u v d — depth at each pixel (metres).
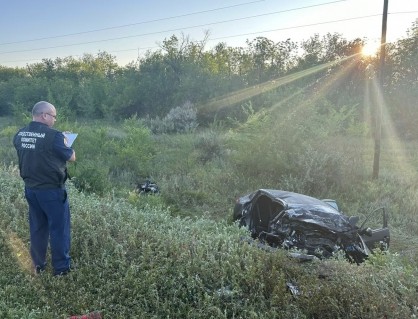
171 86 36.47
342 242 6.39
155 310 4.56
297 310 4.41
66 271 5.21
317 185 12.29
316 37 40.31
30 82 48.03
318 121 15.16
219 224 7.57
